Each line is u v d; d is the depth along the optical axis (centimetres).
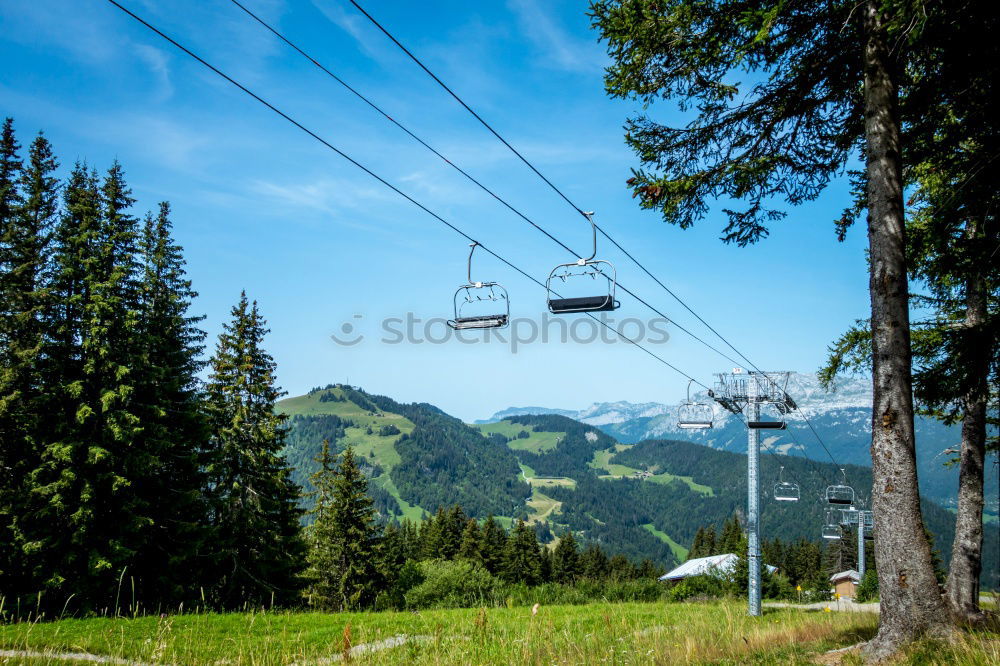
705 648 942
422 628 1470
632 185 1057
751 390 2480
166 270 3484
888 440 861
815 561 10988
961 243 1130
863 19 923
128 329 2594
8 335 2528
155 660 1017
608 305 1202
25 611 2331
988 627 1047
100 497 2492
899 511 845
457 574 3772
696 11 962
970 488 1428
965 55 959
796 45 1012
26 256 2720
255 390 3400
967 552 1408
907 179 1255
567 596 3033
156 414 2634
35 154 2997
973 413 1439
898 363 866
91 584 2383
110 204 2728
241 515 3209
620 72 1017
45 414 2488
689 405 2612
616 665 830
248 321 3500
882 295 884
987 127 1067
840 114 1088
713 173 1059
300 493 3534
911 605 823
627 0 959
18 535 2339
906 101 1056
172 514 2820
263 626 1558
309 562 4228
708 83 1030
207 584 3053
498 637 1053
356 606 4481
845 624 1277
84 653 1141
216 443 3306
